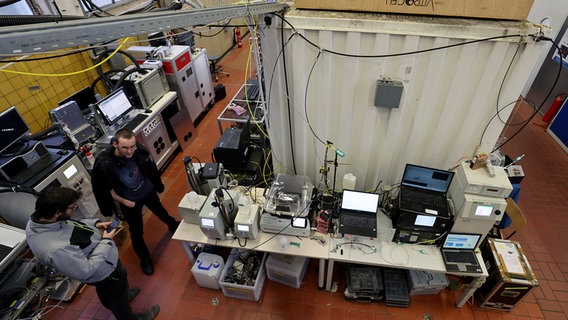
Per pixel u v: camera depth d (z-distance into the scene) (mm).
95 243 1952
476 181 1991
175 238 2422
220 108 5625
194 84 4844
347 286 2598
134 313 2482
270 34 2143
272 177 3057
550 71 4922
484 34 1846
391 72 2119
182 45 4711
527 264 2318
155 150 3992
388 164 2641
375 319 2504
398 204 2223
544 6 5035
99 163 2273
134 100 3945
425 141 2467
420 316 2504
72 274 1796
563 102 4398
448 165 2588
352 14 2012
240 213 2332
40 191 2512
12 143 2660
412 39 1942
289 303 2641
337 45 2076
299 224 2314
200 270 2609
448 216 2117
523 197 3594
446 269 2133
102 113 3332
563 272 2803
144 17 998
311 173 2906
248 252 2764
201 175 2562
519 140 4516
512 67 1979
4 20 994
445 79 2102
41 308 2623
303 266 2695
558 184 3764
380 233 2318
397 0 1910
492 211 1983
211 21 1298
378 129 2441
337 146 2607
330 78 2236
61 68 3715
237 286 2512
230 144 2863
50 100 3609
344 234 2373
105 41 913
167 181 4027
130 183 2463
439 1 1854
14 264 2555
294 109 2475
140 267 2977
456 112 2262
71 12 2949
